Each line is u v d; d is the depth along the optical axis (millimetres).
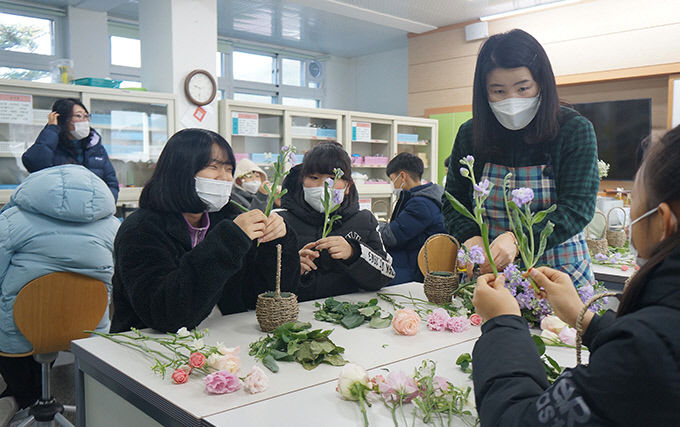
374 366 1163
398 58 8242
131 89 4457
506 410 668
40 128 4109
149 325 1436
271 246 1695
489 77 1524
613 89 5484
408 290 1948
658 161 609
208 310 1435
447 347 1304
